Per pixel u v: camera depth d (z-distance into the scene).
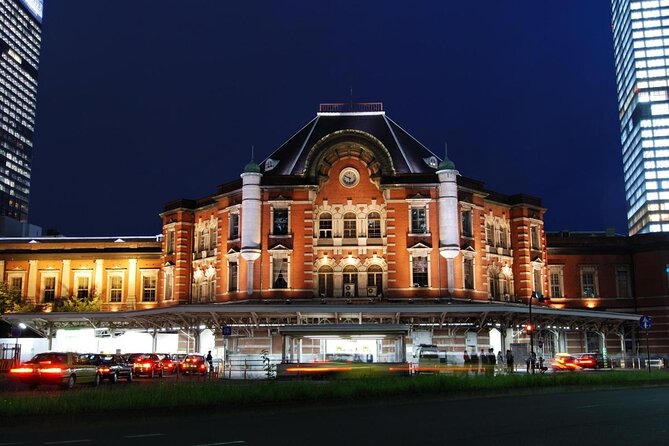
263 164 63.16
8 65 196.75
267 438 16.12
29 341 62.94
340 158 59.38
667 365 62.75
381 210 58.50
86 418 19.83
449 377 31.34
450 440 15.67
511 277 65.94
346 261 57.88
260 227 58.16
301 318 52.75
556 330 63.88
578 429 17.61
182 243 68.12
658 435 16.41
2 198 189.62
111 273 73.81
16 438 16.69
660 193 147.38
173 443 15.36
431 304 51.91
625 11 161.75
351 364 40.91
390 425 18.86
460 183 60.31
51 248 74.88
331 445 14.91
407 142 63.03
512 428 17.92
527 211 67.31
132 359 47.88
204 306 49.84
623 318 60.22
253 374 51.47
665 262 69.62
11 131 196.62
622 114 169.62
